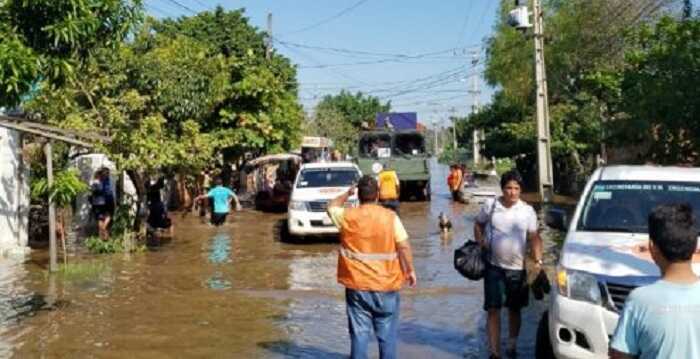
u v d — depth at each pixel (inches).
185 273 525.3
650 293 125.5
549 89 1247.5
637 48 880.9
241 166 1344.7
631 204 296.8
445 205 1159.6
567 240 279.4
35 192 532.4
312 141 1684.3
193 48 924.0
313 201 706.2
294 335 344.5
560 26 1146.0
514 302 292.5
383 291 250.8
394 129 1243.8
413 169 1214.9
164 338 340.2
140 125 632.4
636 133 617.3
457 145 3927.2
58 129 481.1
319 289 462.3
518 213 288.5
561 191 1396.4
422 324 362.3
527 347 317.1
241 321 373.7
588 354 239.9
